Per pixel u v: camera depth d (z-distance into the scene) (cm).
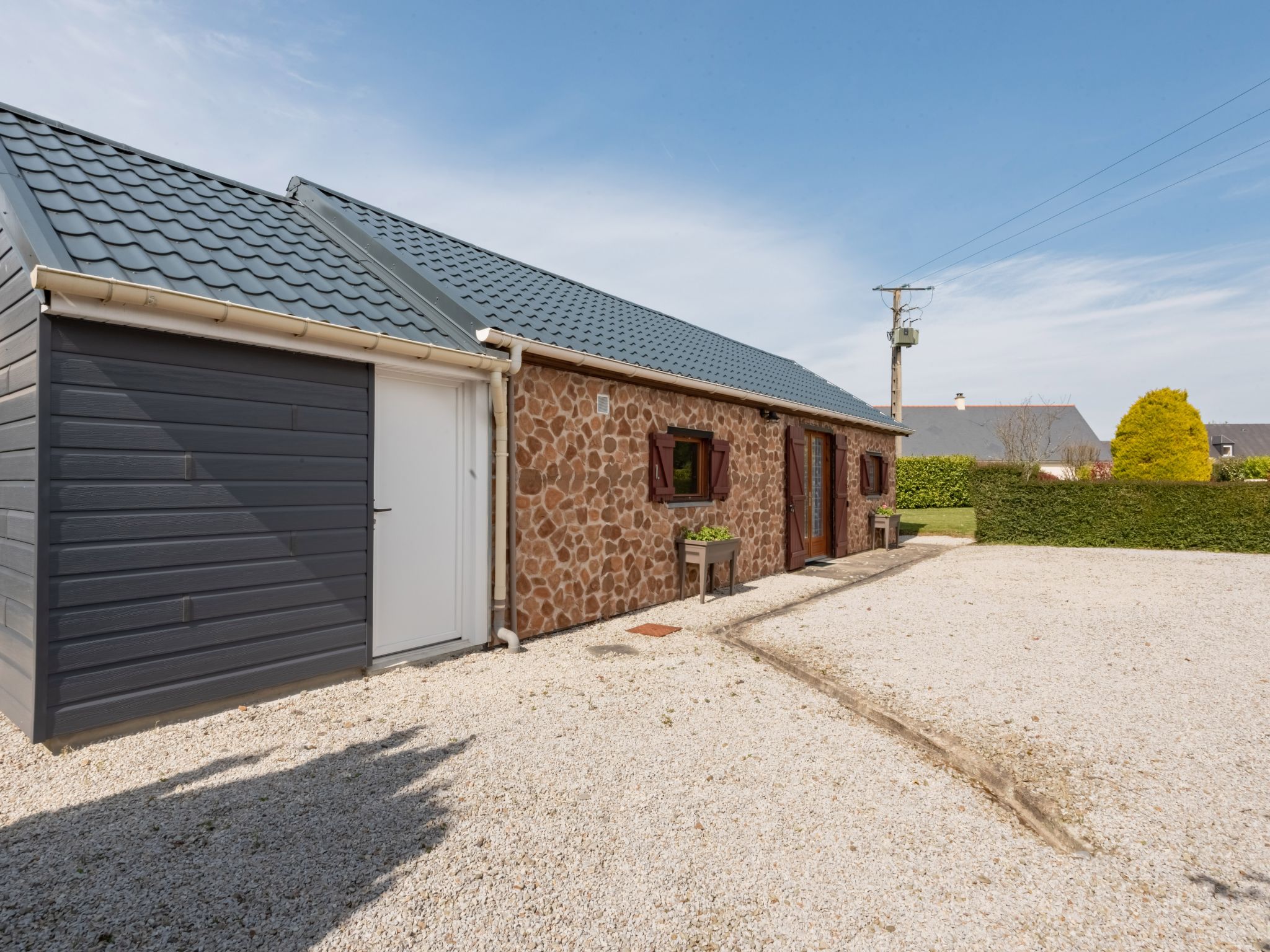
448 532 539
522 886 231
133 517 346
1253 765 329
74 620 326
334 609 441
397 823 271
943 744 354
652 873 241
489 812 283
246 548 394
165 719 366
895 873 243
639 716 398
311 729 366
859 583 896
